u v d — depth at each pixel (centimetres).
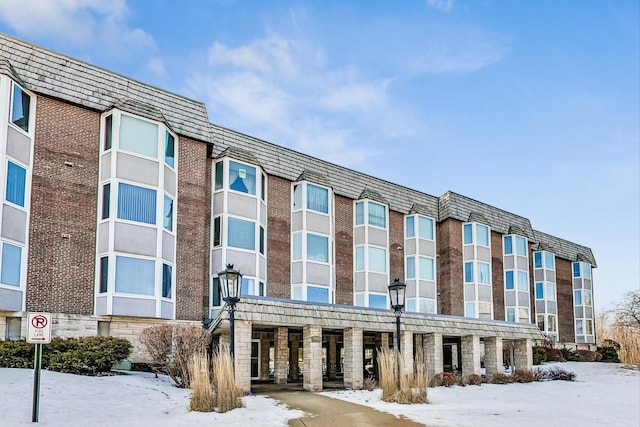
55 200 2017
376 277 3281
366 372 2548
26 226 1927
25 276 1898
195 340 1703
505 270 4200
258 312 1742
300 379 2442
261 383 2211
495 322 2594
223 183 2597
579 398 2027
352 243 3300
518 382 2514
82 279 2036
